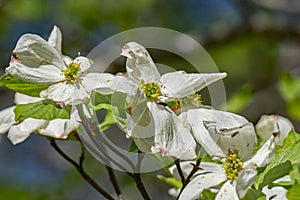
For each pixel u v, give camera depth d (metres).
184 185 0.69
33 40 0.69
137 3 1.92
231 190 0.67
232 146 0.68
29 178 1.94
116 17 1.92
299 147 0.70
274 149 0.67
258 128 0.76
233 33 1.72
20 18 1.88
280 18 1.72
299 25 1.71
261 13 1.72
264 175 0.69
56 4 1.91
